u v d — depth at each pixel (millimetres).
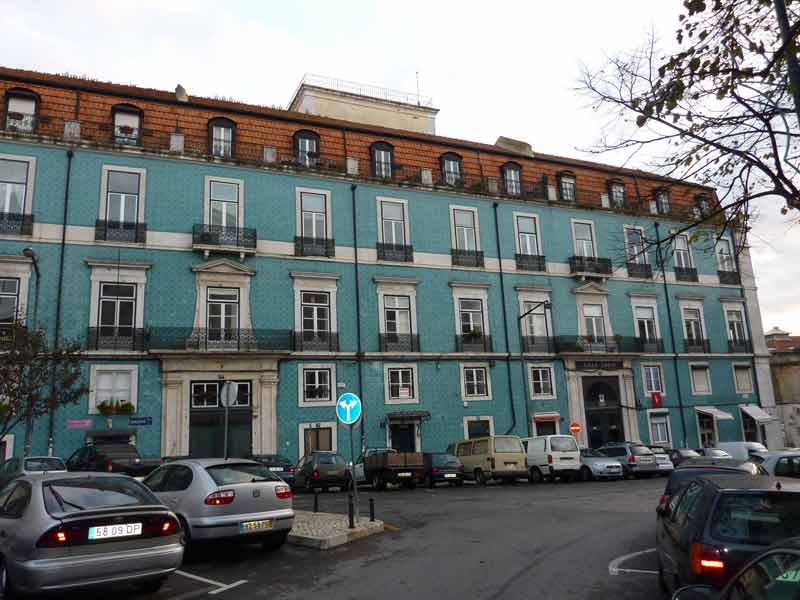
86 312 22969
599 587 7707
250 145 27125
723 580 5391
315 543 10586
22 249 22484
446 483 25375
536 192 33000
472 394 29219
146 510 7301
